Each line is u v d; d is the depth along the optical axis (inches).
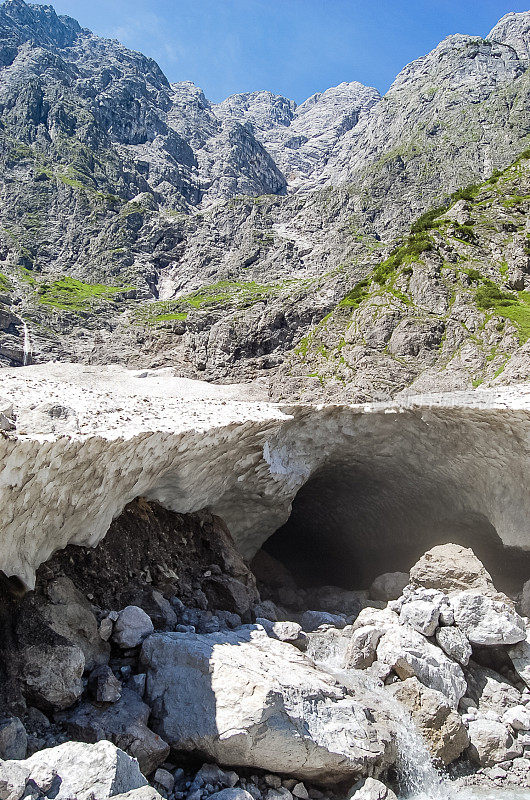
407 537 760.3
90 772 229.0
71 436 300.4
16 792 209.5
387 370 1370.6
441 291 1560.0
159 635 345.1
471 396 541.6
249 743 285.0
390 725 337.4
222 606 473.7
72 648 301.3
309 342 1738.4
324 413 607.5
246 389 1219.9
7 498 265.4
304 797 296.4
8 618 299.9
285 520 638.5
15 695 279.4
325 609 621.0
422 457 621.0
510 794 327.0
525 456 510.3
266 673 319.3
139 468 389.1
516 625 423.8
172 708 304.7
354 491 742.5
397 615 439.8
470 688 397.4
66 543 355.9
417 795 321.7
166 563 449.7
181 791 279.4
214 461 482.3
